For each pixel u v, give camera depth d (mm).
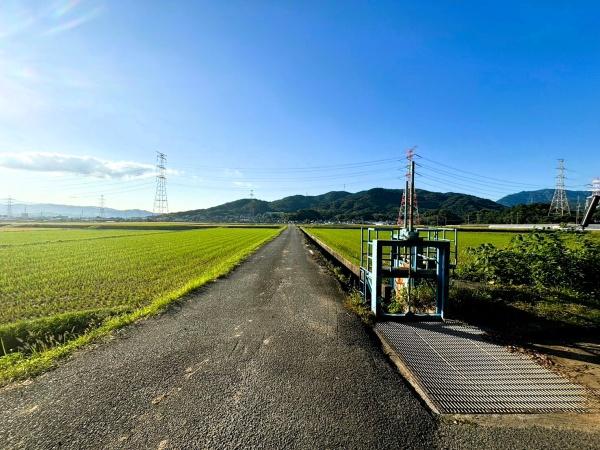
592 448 3092
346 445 3080
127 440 3154
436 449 3055
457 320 6926
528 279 9227
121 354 5242
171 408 3686
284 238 40219
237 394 3971
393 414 3588
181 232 57156
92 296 10086
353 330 6355
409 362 4992
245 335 6094
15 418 3541
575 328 6301
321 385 4199
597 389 4207
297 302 8641
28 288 11164
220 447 3041
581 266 8477
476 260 10125
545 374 4621
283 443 3096
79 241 34281
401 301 8250
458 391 4141
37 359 5090
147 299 9742
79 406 3748
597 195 13320
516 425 3451
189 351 5344
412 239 7598
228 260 17500
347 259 16422
